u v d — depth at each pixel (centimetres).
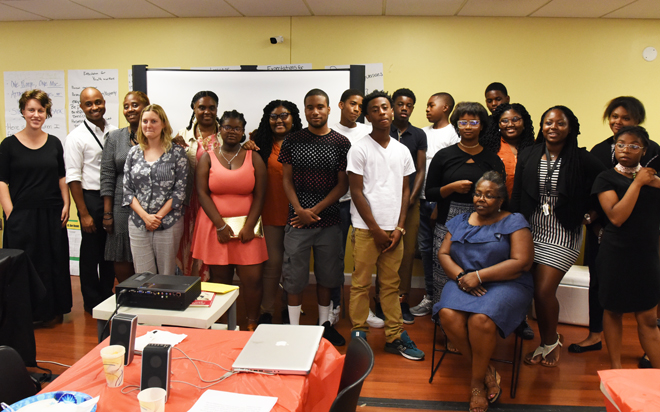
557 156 248
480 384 219
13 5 365
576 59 379
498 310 212
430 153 351
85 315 334
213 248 270
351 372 138
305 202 271
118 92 412
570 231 247
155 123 263
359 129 313
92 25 407
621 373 136
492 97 346
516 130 289
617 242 227
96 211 322
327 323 291
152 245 270
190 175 293
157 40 403
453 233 240
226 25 395
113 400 117
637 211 222
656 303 227
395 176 260
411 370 258
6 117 428
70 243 429
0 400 124
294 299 282
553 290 250
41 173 306
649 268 224
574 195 240
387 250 263
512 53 382
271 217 299
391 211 259
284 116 293
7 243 305
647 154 257
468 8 357
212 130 307
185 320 171
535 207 253
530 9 354
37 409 108
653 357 231
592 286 273
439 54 386
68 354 272
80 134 318
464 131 262
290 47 393
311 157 265
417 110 394
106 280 346
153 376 119
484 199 228
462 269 233
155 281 188
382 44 387
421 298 387
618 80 380
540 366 266
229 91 361
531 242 225
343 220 323
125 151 296
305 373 130
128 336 136
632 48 376
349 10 369
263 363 133
